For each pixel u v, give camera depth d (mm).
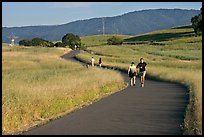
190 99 20312
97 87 24719
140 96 23859
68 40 191375
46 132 12844
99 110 17844
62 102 17625
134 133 12492
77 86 21516
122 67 57312
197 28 179500
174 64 59188
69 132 12789
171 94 24875
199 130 11734
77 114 16672
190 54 102250
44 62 63844
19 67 53844
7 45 132375
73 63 63844
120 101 21250
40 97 16281
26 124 14438
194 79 31188
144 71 31625
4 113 13680
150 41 188125
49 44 190875
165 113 16750
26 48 123250
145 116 15961
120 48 139125
